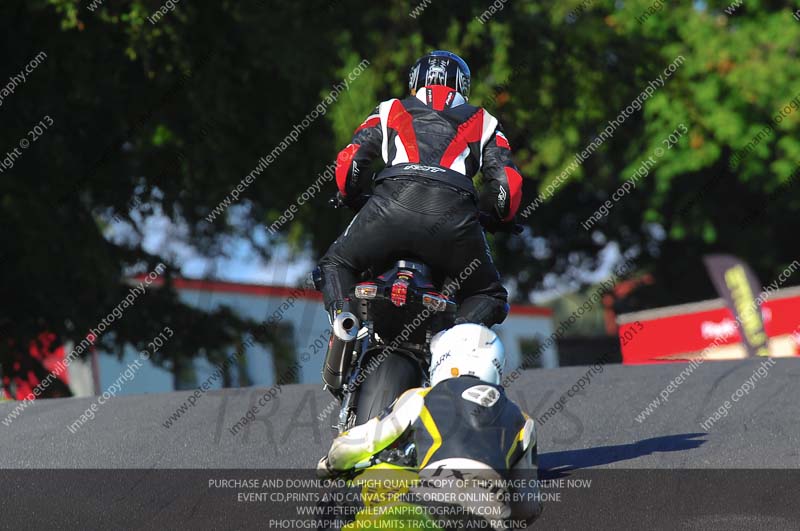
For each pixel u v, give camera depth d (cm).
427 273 1936
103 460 2397
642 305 12094
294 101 6756
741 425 2523
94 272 6194
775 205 10919
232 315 7294
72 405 3170
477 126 2028
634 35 8950
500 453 1374
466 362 1496
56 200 6281
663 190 10388
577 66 8331
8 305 6194
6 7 5900
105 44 5966
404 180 1948
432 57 2088
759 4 10594
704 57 9981
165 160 6731
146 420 2850
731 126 9850
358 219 1980
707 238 10988
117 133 6525
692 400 2833
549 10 8450
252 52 6488
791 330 7169
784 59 10025
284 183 7275
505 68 7975
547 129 8956
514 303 12650
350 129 7681
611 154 10938
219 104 6406
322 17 7112
